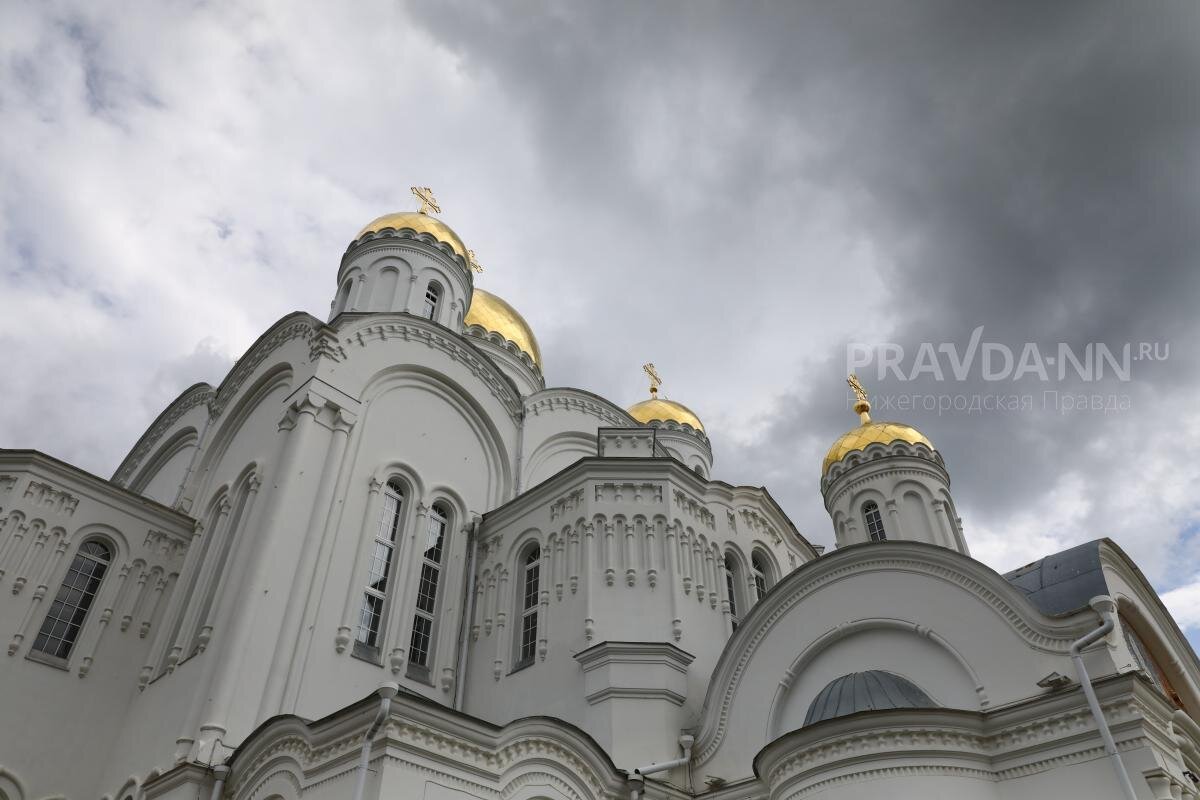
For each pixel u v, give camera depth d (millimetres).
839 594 17219
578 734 15422
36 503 21688
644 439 22891
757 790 15906
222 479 24219
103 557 22578
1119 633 13828
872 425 30719
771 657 17562
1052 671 13992
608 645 18500
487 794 13773
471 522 24156
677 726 18062
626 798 15914
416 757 13039
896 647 16188
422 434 24391
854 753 13523
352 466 21906
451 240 31250
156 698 19484
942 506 28297
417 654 21297
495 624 21766
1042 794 13086
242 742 16125
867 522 28766
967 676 14992
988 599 15258
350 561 20672
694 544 21688
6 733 18828
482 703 20703
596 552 20719
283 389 23906
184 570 22672
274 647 18016
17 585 20500
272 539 19062
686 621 19953
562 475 22266
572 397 30203
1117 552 17250
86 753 19703
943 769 13227
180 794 14992
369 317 24172
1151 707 13148
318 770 13469
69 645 21000
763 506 25125
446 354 25984
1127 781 12141
